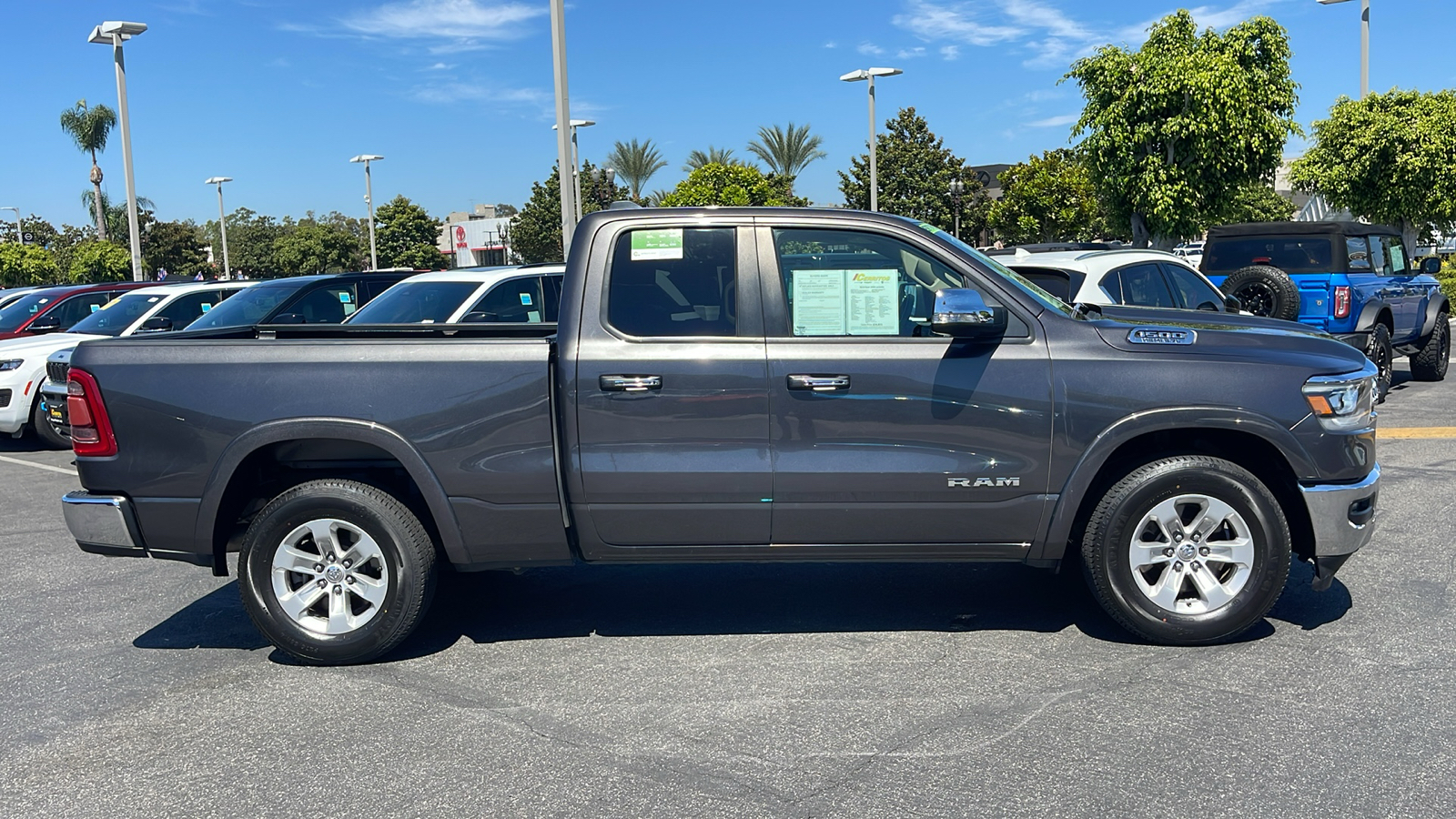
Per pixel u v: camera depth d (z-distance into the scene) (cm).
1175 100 1917
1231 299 774
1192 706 388
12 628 518
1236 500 432
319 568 451
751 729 380
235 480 447
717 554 449
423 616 458
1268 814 311
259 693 428
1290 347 443
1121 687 407
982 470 432
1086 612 498
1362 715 376
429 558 452
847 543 444
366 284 1179
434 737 380
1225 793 324
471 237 7125
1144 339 437
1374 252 1202
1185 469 432
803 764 351
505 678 437
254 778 352
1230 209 2003
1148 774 336
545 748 369
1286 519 444
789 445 432
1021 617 493
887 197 5147
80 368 442
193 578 604
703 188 4284
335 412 434
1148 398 428
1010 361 430
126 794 343
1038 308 439
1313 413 429
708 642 472
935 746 361
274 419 434
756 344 434
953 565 585
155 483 442
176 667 460
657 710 399
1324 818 308
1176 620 441
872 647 460
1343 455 433
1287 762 343
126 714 409
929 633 475
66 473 1002
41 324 1391
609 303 441
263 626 450
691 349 433
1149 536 446
